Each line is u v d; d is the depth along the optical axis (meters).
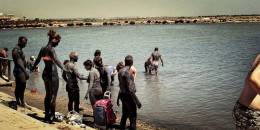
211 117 13.22
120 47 57.44
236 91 18.47
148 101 16.23
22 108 11.80
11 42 77.56
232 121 12.59
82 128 9.99
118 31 134.25
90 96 11.12
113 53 46.59
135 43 66.69
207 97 16.97
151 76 24.50
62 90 18.72
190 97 17.06
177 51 47.91
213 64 31.66
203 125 12.19
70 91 11.45
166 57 39.69
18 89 11.81
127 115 10.05
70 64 11.43
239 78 23.02
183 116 13.38
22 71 11.66
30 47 62.44
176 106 15.11
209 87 19.77
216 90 18.84
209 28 147.62
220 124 12.29
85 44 66.75
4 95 13.80
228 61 34.03
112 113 10.92
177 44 62.19
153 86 20.41
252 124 3.82
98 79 11.19
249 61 33.50
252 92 3.83
